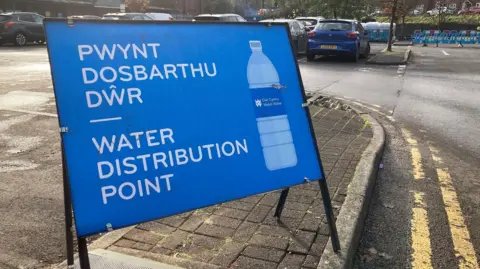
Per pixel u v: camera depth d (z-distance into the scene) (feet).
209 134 8.89
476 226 11.94
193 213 11.48
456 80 39.29
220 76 9.25
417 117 25.27
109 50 8.06
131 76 8.21
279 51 10.16
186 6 199.93
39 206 12.29
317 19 71.15
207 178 8.72
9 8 103.60
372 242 11.00
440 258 10.32
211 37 9.33
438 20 117.50
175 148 8.48
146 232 10.53
